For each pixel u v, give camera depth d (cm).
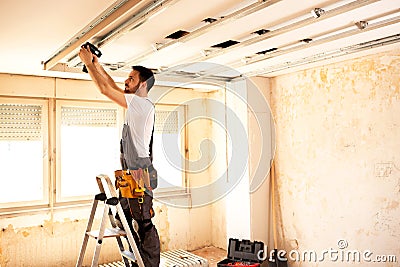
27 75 402
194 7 223
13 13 218
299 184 430
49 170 421
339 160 385
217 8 226
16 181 406
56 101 426
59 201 425
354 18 252
